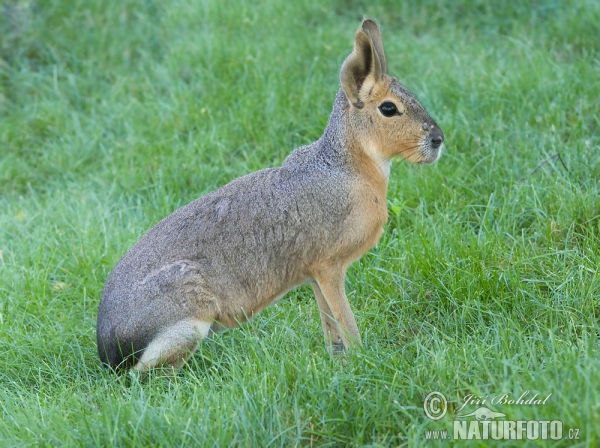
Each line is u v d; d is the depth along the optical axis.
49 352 10.52
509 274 10.40
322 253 9.73
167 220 10.12
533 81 14.73
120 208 13.75
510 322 9.56
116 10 18.84
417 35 18.22
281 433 7.95
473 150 13.62
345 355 9.35
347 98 9.77
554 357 8.23
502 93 14.61
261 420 8.19
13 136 15.97
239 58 16.48
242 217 9.80
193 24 18.34
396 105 9.64
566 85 14.45
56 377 9.91
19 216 13.66
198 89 16.11
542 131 13.61
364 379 8.62
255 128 14.82
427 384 8.45
